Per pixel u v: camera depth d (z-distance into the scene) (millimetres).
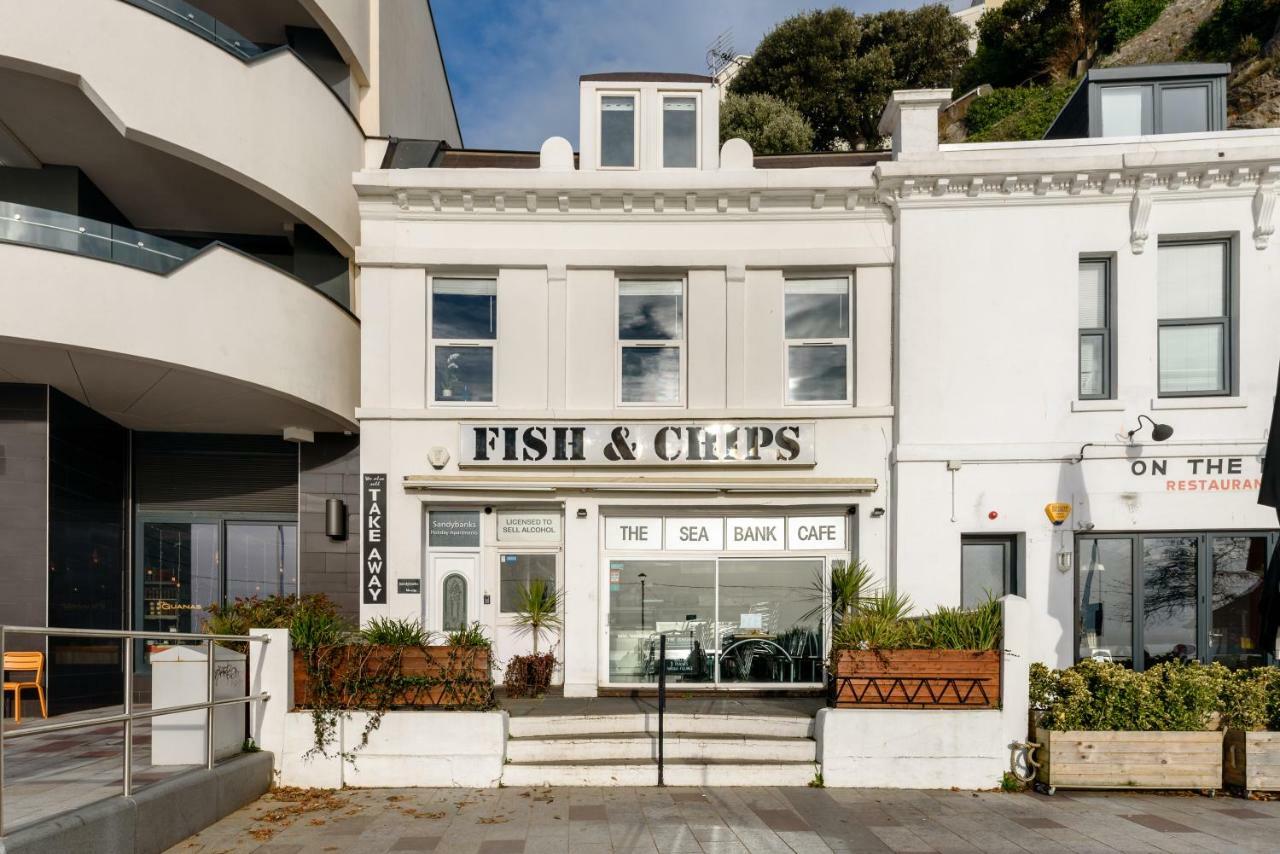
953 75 31984
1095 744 7309
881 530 9898
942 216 9898
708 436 9922
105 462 10898
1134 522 9461
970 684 7652
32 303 8062
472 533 10188
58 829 4688
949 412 9766
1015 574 9695
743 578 10180
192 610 11633
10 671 9094
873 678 7680
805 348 10398
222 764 6801
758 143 27250
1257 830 6305
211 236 12133
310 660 7617
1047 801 7113
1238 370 9562
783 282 10359
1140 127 10664
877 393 10102
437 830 6246
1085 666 7965
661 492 9938
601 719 8312
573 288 10242
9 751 4918
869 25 32812
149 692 11289
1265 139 9797
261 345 9516
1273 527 9320
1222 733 7418
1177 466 9477
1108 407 9578
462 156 12406
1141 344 9656
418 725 7523
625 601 10141
